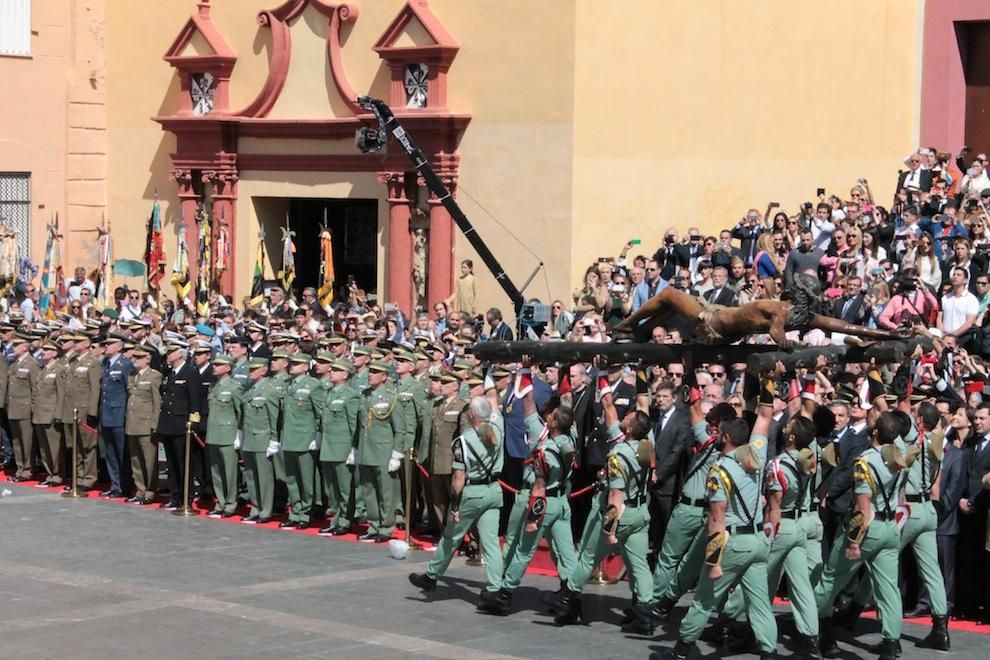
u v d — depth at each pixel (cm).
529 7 3984
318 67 4428
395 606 2342
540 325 3300
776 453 2228
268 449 2988
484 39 4069
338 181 4397
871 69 4356
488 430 2302
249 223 4594
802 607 2052
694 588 2264
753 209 3931
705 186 4091
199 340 3206
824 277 3384
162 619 2244
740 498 2002
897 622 2061
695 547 2177
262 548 2770
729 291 3262
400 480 2911
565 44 3934
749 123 4153
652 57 4012
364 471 2838
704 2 4069
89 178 4975
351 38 4350
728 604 2128
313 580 2511
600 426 2556
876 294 3078
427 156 4147
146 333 3356
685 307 2097
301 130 4428
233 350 3103
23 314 4069
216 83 4600
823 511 2312
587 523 2239
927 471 2120
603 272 3562
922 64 4444
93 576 2520
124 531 2911
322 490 3036
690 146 4072
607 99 3969
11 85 4894
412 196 4216
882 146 4388
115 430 3256
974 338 3019
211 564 2625
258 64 4541
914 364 2522
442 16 4147
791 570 2058
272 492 3030
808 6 4225
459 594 2431
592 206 3966
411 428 2795
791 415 2123
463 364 2780
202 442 3108
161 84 4809
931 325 3042
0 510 3119
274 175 4528
